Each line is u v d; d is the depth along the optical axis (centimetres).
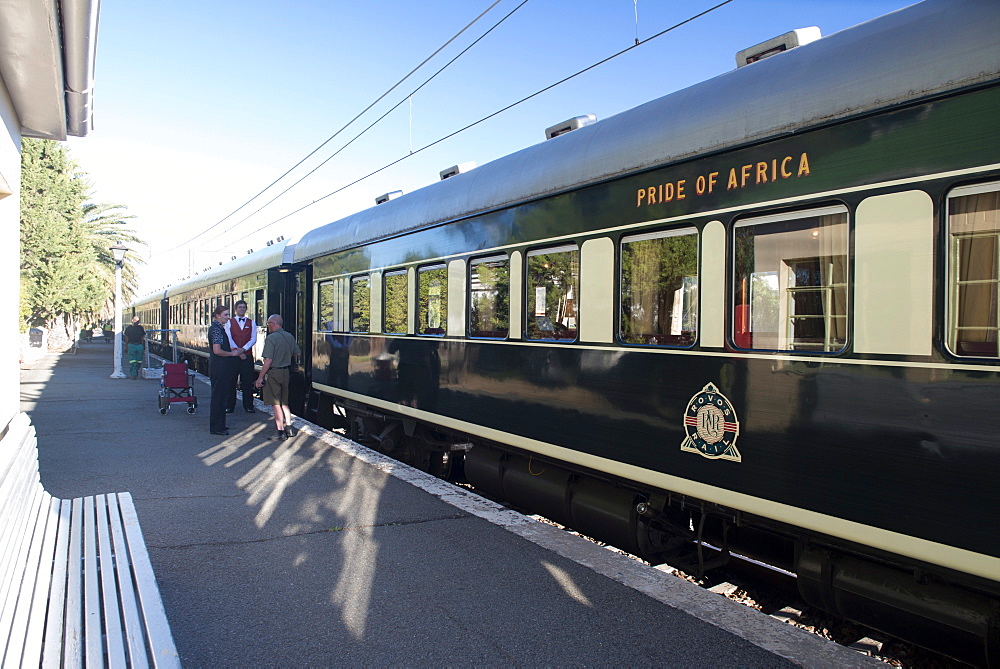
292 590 385
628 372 454
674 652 315
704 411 400
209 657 311
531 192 545
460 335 649
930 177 302
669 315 427
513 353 570
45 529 407
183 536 475
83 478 636
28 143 2817
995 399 278
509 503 668
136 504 551
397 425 827
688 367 411
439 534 480
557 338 521
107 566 366
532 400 547
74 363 2467
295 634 333
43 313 2892
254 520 511
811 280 348
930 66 302
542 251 539
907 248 309
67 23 348
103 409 1115
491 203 598
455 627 341
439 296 689
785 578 459
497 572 411
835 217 339
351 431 952
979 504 282
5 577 286
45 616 301
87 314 3903
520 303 562
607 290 472
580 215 498
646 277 444
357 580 399
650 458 437
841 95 334
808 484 345
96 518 464
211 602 369
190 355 2170
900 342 310
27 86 403
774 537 416
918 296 304
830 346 340
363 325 867
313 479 637
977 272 287
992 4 288
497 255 597
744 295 381
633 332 453
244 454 753
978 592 294
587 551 446
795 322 355
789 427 354
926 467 299
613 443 466
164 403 1062
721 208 393
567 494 536
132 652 271
